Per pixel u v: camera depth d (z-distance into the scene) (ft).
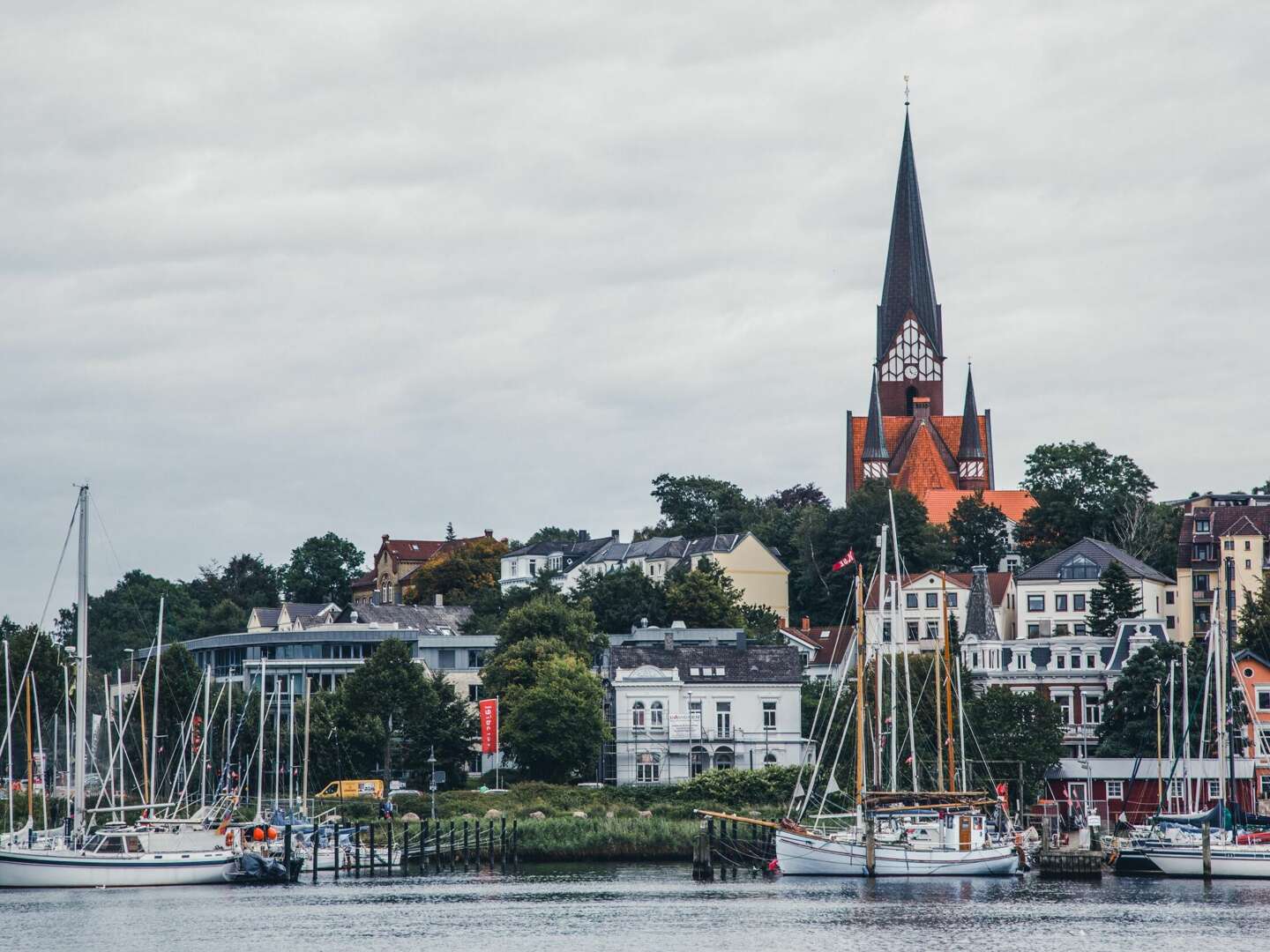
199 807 647.15
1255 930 427.74
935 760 630.33
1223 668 555.69
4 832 565.53
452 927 435.53
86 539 508.94
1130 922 440.45
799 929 430.61
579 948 407.03
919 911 459.73
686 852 602.44
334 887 520.42
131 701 648.79
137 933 425.28
